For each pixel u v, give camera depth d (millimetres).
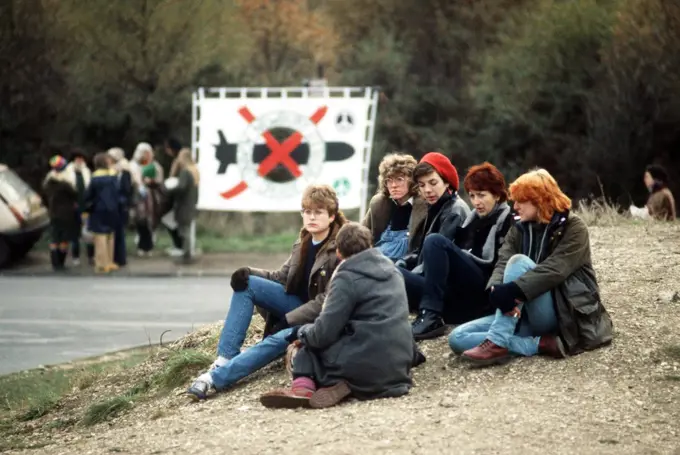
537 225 9070
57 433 9906
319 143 27859
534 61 34250
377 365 8516
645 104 30781
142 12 35062
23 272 24328
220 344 9586
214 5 35719
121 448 7965
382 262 8758
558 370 8758
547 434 7324
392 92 39125
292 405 8477
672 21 30016
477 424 7598
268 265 25109
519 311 8977
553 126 34250
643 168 31172
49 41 34500
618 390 8242
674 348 8969
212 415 8695
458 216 9852
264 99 27891
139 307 19031
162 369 11289
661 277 11531
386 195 10562
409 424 7695
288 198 27844
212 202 27906
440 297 9703
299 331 8633
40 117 34938
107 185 24141
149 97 35375
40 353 15039
